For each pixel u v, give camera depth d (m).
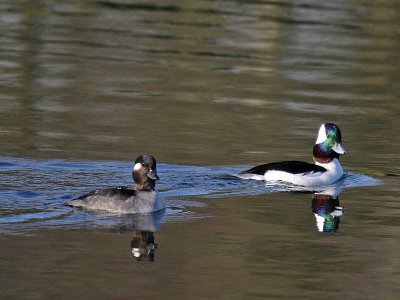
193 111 22.91
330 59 29.28
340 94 25.33
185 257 13.39
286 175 17.75
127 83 25.56
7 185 16.41
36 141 19.62
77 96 23.98
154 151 19.27
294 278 12.71
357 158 19.77
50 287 12.00
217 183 17.47
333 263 13.39
